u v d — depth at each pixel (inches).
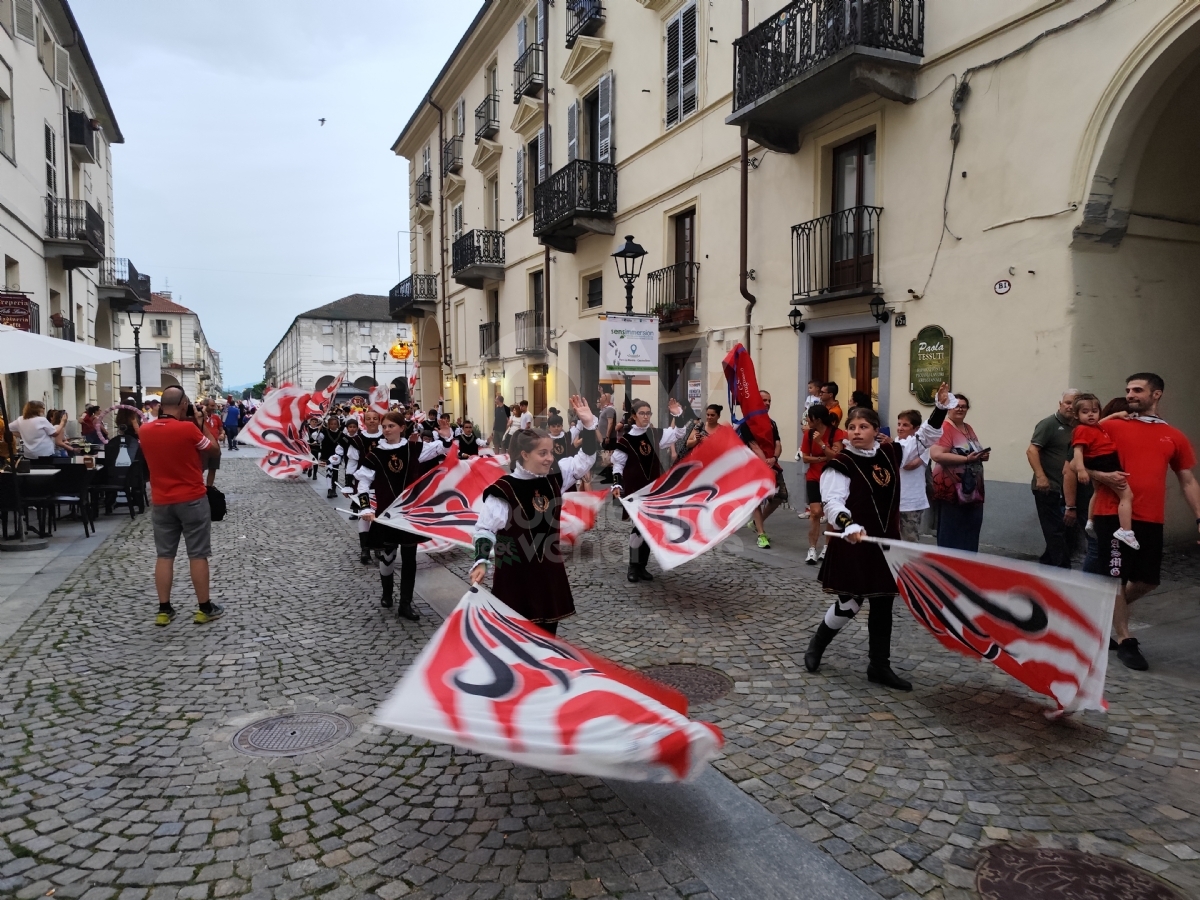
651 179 570.6
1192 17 246.4
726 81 483.8
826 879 104.0
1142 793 124.3
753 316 467.8
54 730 154.3
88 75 904.3
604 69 625.9
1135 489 179.9
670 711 109.0
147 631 221.3
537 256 748.0
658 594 255.6
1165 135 283.4
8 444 353.1
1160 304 305.3
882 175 372.5
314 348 2434.8
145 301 1200.2
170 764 139.7
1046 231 295.9
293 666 191.8
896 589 167.3
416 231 1181.7
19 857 111.6
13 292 534.6
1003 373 314.5
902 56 341.4
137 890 104.0
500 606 136.3
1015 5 304.8
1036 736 145.6
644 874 105.8
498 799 126.4
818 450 295.6
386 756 142.5
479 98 903.1
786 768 135.0
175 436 222.4
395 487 227.1
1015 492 309.6
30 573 296.4
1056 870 104.6
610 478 201.2
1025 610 150.6
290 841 115.2
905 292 360.8
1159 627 208.1
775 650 197.9
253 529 407.2
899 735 147.0
